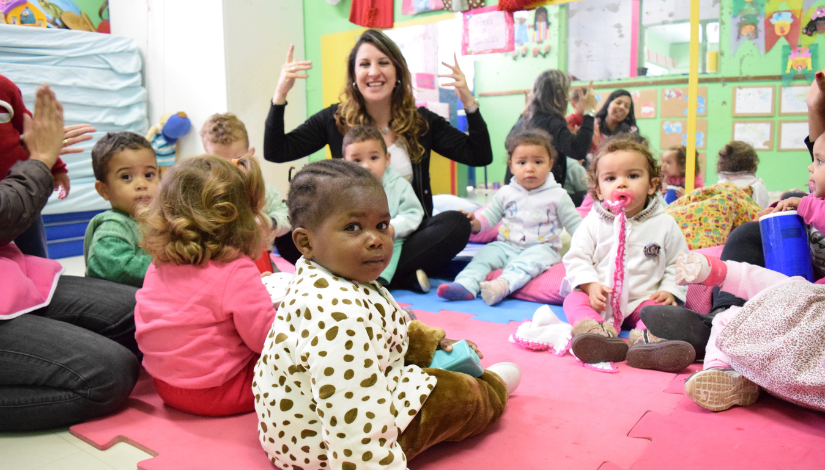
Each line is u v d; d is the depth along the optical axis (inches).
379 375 37.6
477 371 49.2
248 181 57.1
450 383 44.4
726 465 42.8
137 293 55.5
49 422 52.2
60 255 149.3
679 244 80.5
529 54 145.5
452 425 44.0
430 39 156.3
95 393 52.1
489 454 45.4
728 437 47.1
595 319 73.1
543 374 62.9
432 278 118.3
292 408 40.1
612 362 65.2
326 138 119.5
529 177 104.9
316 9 172.6
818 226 62.7
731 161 127.0
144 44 178.9
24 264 60.1
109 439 49.9
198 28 162.7
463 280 99.7
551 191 105.9
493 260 105.3
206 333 51.7
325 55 170.7
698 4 126.0
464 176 158.7
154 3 173.5
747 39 122.5
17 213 53.6
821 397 47.5
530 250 102.7
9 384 52.1
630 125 137.0
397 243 106.8
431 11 155.4
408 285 109.3
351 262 39.5
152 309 53.1
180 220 51.8
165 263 54.0
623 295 76.1
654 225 79.8
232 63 159.6
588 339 63.6
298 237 41.3
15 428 52.4
